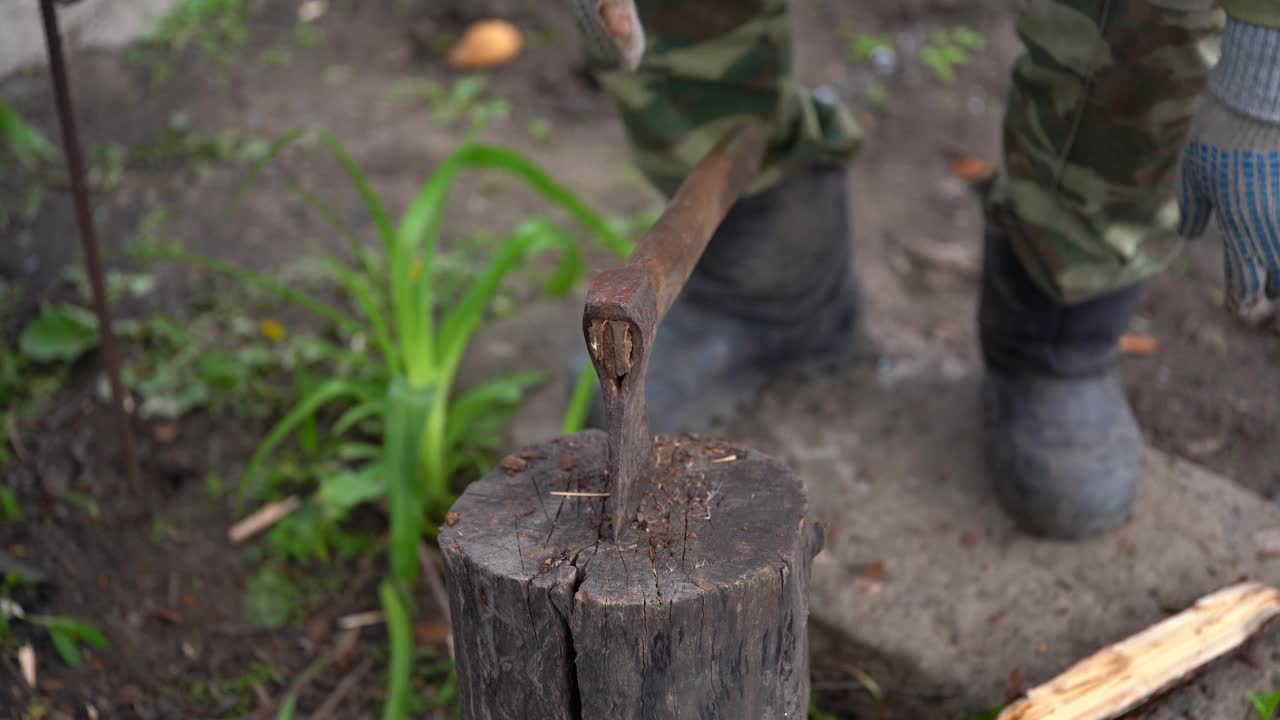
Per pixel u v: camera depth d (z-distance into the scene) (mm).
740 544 1284
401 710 1817
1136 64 1583
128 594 2121
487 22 3877
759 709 1320
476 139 3451
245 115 3504
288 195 3186
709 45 1977
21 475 2312
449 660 2023
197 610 2115
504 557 1280
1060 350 2033
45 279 2820
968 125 3529
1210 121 1414
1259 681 1735
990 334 2117
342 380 2441
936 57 3801
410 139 3439
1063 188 1764
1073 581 1992
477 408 2371
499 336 2680
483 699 1374
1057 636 1903
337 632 2098
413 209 2197
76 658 1967
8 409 2467
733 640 1254
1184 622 1753
